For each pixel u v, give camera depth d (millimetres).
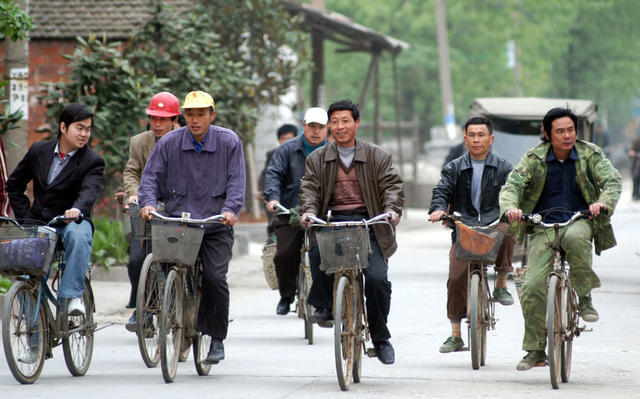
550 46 159000
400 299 39281
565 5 157625
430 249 62875
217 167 24609
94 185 24734
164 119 29328
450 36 158375
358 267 22109
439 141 120062
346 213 23812
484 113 55719
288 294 31906
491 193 27266
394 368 25500
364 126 97750
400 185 23641
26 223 25016
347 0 156000
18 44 37469
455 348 26359
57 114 45969
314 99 85188
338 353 22094
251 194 72062
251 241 64938
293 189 31609
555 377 22484
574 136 23297
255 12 63406
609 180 23062
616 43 172500
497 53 158875
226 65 53656
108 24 62875
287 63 64812
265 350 28516
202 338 24719
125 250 46125
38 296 23750
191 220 23281
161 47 55906
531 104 56250
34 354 23719
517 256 47438
